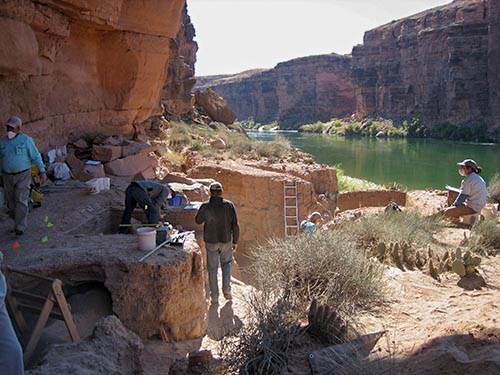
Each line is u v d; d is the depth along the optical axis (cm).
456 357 366
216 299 632
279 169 1650
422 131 7650
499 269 706
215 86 16238
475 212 983
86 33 1284
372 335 462
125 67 1384
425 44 7975
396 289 623
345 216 1050
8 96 950
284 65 13150
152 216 736
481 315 501
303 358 424
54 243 574
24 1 903
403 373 361
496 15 6662
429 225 917
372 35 9781
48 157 1066
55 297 416
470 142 6612
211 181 1235
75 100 1263
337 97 12075
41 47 1022
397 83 9000
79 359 360
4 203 770
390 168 4128
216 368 409
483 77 7025
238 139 2470
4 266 439
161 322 489
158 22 1430
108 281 485
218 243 635
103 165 1192
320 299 558
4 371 293
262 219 1358
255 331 431
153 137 2052
